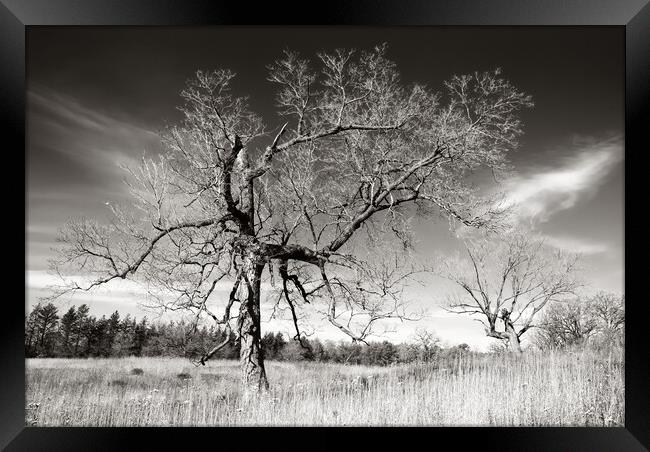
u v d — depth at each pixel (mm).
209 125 11969
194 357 12984
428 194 14422
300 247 13477
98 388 15234
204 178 11812
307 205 13297
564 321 25688
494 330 25594
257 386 12641
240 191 13039
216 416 11281
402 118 14109
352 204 14422
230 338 12922
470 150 14164
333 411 11344
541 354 17453
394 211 13930
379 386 13742
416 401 11703
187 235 11828
